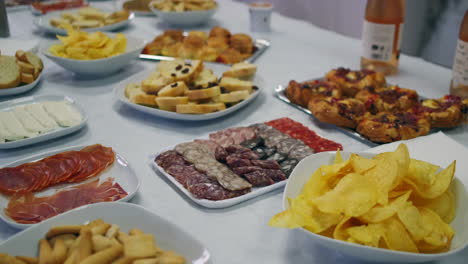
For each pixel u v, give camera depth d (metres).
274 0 2.81
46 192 0.96
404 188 0.80
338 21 2.41
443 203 0.79
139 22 2.38
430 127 1.21
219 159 1.04
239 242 0.83
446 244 0.73
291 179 0.85
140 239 0.72
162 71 1.47
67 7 2.50
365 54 1.56
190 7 2.24
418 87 1.50
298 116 1.33
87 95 1.51
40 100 1.39
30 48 1.80
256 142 1.11
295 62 1.78
